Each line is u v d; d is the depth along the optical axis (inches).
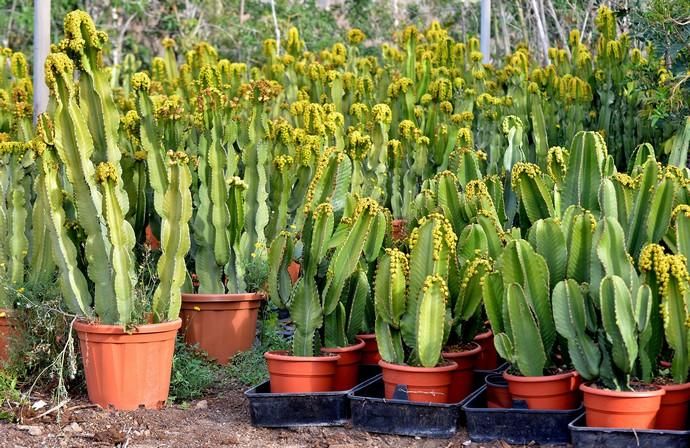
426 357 175.0
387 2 541.0
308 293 190.9
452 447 168.7
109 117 195.9
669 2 270.5
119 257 188.4
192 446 174.4
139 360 189.9
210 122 225.6
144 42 529.0
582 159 192.5
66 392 192.2
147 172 228.7
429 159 280.2
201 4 526.3
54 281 213.2
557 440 165.3
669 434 153.9
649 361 162.9
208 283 224.8
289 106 304.2
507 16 494.3
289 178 239.0
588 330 166.7
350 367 193.2
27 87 307.0
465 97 293.7
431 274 176.4
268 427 182.5
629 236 180.4
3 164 220.2
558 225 177.0
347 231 192.5
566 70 337.4
